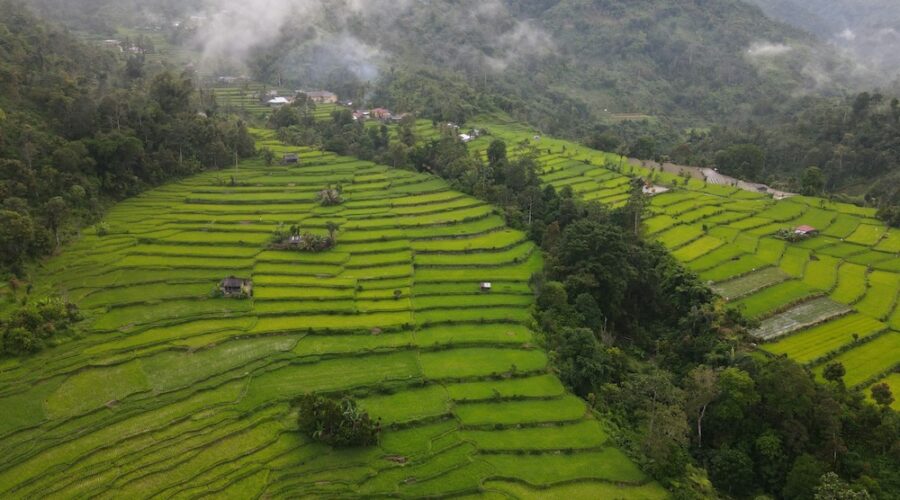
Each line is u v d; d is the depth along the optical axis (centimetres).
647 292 7900
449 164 11306
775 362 5584
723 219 10600
